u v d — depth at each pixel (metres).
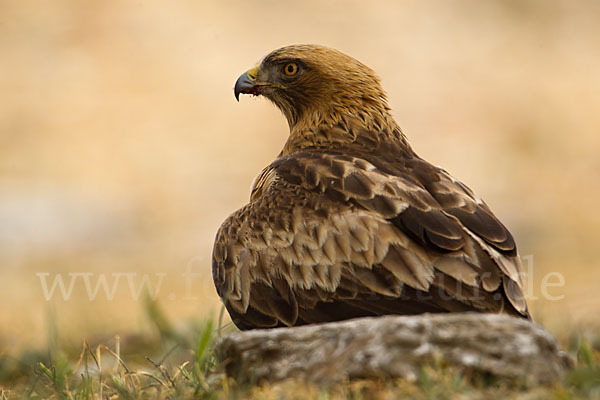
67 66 29.06
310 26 31.64
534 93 29.55
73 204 22.44
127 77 28.86
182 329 10.52
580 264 18.06
